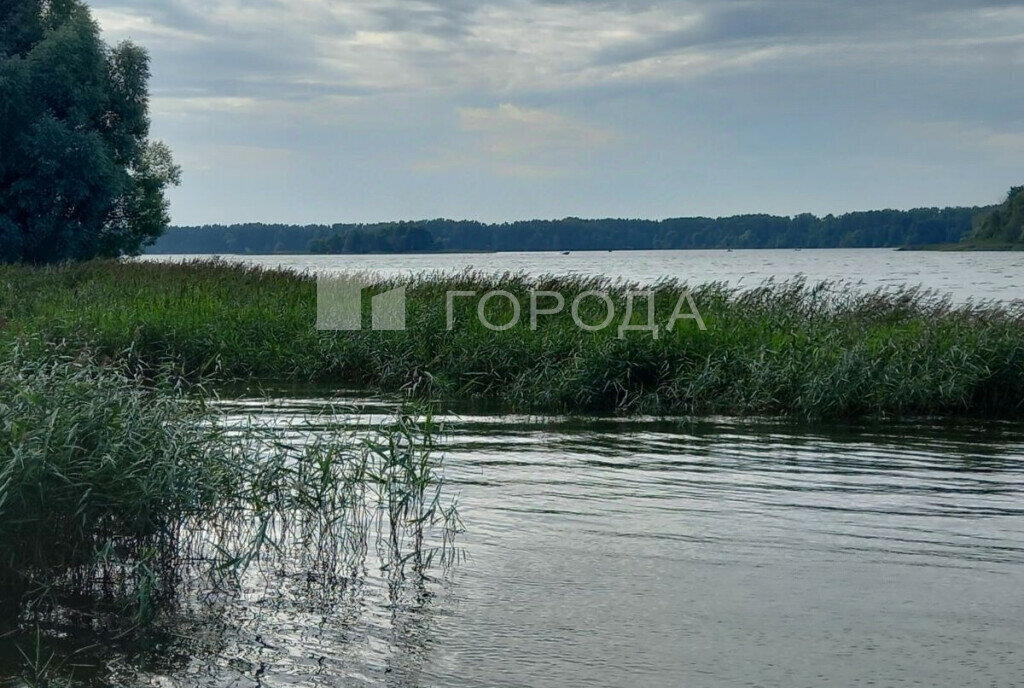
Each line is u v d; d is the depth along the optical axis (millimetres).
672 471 9570
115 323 16844
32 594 6000
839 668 5113
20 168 35875
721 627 5629
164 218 44781
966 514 8031
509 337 15406
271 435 7535
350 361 16203
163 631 5527
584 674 5027
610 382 13828
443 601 6004
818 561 6797
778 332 15633
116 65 40125
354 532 7176
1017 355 13727
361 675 5008
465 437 11359
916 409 13586
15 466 5855
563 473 9422
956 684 4934
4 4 38656
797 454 10461
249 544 6812
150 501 6184
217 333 17062
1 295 20422
